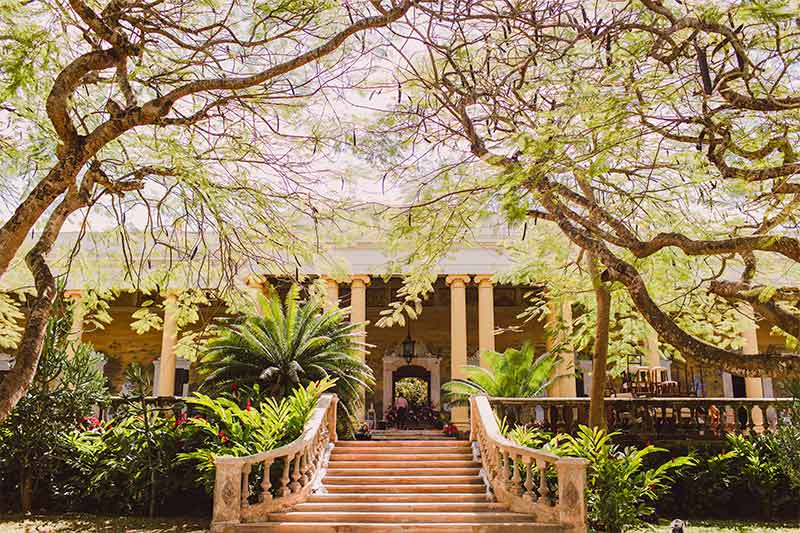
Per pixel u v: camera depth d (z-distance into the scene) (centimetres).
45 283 646
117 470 1268
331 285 2573
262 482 1133
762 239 532
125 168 962
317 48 668
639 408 1423
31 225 622
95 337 3061
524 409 1479
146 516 1256
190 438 1272
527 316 3061
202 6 794
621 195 852
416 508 1129
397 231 889
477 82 770
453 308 2586
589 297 1405
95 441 1337
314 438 1263
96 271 1105
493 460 1236
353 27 666
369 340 3091
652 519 1218
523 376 1958
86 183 734
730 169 620
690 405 1408
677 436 1384
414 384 3058
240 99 802
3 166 906
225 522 989
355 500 1187
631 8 695
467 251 2616
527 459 1091
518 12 668
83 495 1277
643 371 1881
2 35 634
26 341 607
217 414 1291
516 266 1581
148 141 941
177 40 718
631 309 1423
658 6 594
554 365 2011
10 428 1265
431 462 1368
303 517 1070
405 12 669
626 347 1493
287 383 1558
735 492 1295
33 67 682
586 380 2880
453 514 1069
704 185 823
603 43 648
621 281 628
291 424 1266
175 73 807
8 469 1291
